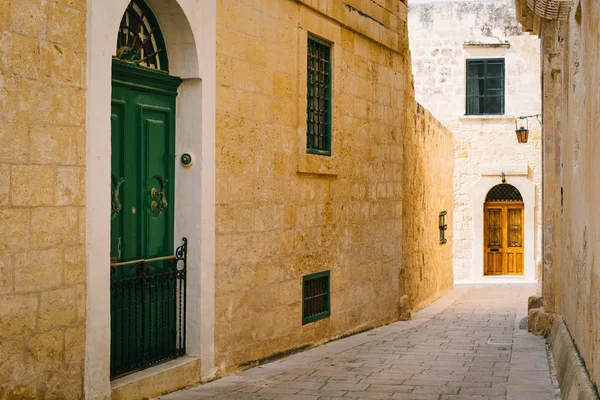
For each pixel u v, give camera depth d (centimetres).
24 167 614
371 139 1342
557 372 923
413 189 1684
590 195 709
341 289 1230
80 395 671
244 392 824
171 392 805
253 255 962
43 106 631
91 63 677
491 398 813
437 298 2103
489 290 2403
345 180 1234
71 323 661
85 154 673
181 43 841
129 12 798
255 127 962
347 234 1246
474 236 2791
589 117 721
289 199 1052
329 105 1188
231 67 909
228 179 905
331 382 887
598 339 626
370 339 1233
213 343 881
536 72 2761
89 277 677
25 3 613
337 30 1198
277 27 1014
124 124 774
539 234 2767
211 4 866
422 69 2819
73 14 660
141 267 781
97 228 685
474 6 2786
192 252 855
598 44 641
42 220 631
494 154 2786
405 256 1552
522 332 1327
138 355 788
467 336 1289
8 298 600
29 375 619
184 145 855
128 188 780
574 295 893
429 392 841
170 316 848
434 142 2047
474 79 2808
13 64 603
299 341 1091
